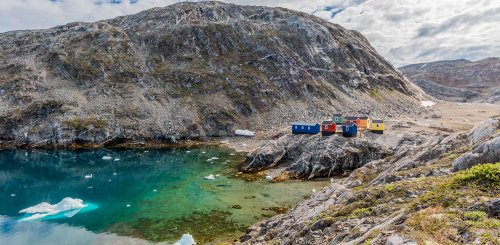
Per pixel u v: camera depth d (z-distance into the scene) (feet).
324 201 124.36
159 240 142.61
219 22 541.34
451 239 49.57
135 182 229.25
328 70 522.06
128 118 371.97
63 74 417.28
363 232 67.10
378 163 159.43
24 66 426.10
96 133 349.41
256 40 510.17
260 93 433.48
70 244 141.59
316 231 82.99
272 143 261.85
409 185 85.97
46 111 364.17
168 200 191.42
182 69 451.94
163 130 366.63
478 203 57.62
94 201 194.59
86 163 286.46
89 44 460.96
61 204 183.83
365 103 485.15
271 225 125.70
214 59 475.31
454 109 555.28
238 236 142.41
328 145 234.99
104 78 413.39
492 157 84.23
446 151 123.44
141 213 173.47
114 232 151.84
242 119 401.90
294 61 493.77
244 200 186.50
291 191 198.59
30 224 162.81
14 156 308.60
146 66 451.53
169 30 504.84
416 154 140.46
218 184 216.74
